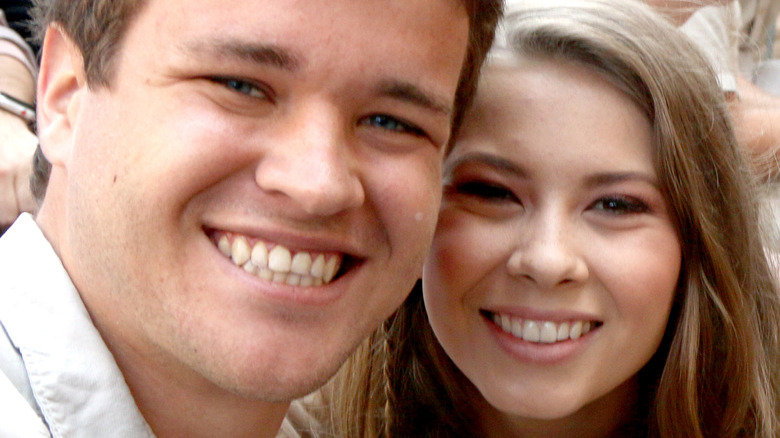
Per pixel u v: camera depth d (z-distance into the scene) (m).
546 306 0.62
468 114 0.63
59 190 0.55
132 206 0.51
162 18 0.51
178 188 0.51
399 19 0.51
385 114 0.53
